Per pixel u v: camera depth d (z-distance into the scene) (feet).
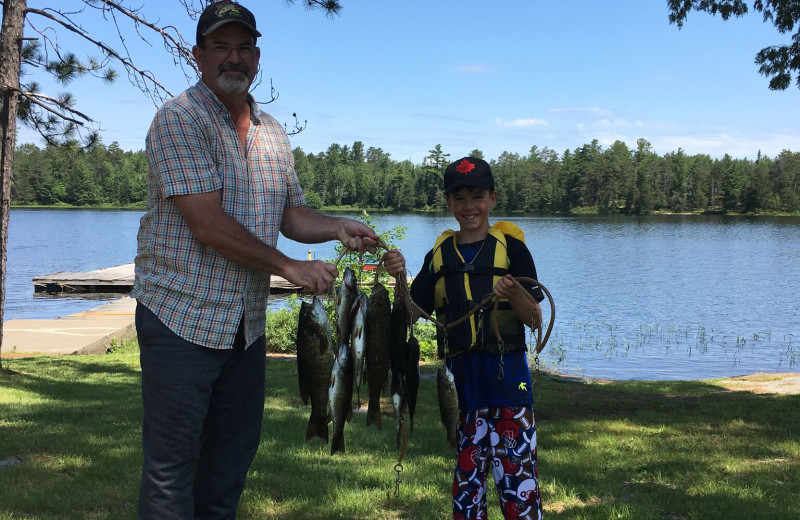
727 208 504.02
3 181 35.94
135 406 28.07
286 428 24.12
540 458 21.07
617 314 90.53
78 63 36.70
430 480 18.01
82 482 17.16
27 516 14.71
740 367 57.93
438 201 515.09
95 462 18.90
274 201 10.27
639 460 20.79
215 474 10.35
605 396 35.83
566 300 104.99
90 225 313.53
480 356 11.28
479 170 11.57
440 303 11.80
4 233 36.94
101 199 495.82
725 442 23.53
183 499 9.50
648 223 387.14
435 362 46.57
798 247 224.74
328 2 31.19
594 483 18.29
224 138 9.57
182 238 9.37
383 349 9.61
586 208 519.19
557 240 251.19
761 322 84.79
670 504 16.44
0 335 37.19
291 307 55.98
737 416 28.89
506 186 533.55
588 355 62.59
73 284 109.29
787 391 38.78
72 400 30.09
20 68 35.42
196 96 9.55
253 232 9.93
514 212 532.73
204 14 9.44
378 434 23.62
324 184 541.34
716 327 80.33
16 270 143.95
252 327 10.00
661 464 20.22
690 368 57.21
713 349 66.28
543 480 18.45
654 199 508.12
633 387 40.09
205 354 9.47
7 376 36.96
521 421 11.24
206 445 10.37
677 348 66.44
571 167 519.19
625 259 178.19
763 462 20.72
